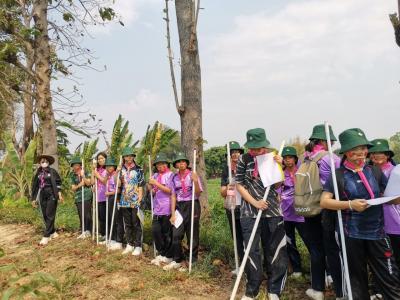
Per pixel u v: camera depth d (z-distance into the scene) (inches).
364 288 137.8
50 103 490.6
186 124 346.6
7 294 174.2
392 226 167.5
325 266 188.4
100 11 518.3
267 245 184.4
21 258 294.5
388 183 133.0
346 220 138.3
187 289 209.6
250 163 185.9
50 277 185.0
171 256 260.5
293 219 207.8
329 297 189.6
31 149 572.4
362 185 135.5
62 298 197.8
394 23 246.4
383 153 173.6
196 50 348.2
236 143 235.9
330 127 187.0
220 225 338.6
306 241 192.9
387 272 133.9
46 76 488.1
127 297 201.3
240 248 234.8
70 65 545.6
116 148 473.7
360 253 136.2
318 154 178.9
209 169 1675.7
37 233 392.8
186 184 245.8
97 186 340.8
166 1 339.6
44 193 353.7
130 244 288.0
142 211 284.5
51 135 490.6
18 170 592.7
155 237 261.3
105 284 223.8
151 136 432.8
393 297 133.3
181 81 354.3
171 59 345.7
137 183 286.5
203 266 237.0
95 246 316.8
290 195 210.4
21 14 524.1
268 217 182.7
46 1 487.2
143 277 228.8
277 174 178.9
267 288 191.2
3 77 526.6
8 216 490.3
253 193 183.6
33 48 502.0
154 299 196.1
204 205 345.7
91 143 548.1
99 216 343.9
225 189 237.1
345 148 134.6
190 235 237.3
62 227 405.4
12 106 636.1
